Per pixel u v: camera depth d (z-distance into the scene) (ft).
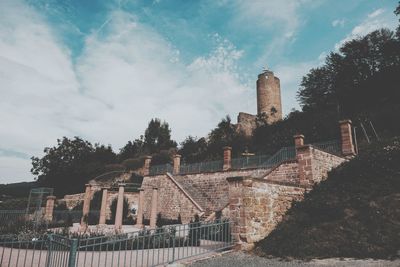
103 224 74.54
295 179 56.29
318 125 105.50
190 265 26.84
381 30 129.18
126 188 107.76
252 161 83.46
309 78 145.69
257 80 179.22
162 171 104.73
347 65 128.57
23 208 119.96
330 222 34.19
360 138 83.82
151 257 32.55
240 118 171.83
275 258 28.91
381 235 29.27
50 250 24.64
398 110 88.79
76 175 165.17
